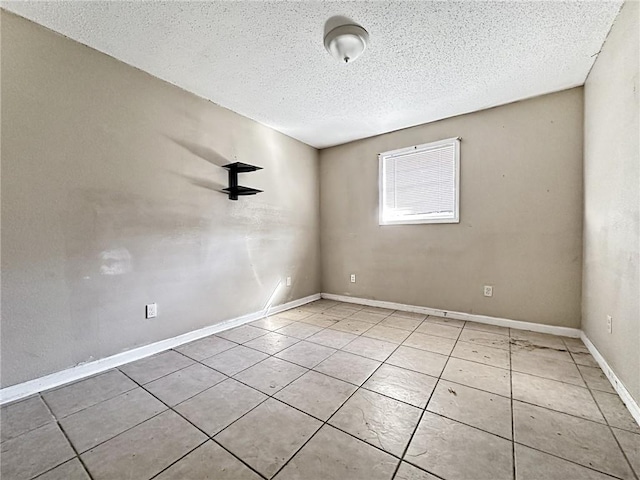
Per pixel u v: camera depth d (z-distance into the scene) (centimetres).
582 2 169
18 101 177
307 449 132
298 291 404
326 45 200
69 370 198
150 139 241
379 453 130
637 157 156
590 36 197
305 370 209
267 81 254
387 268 382
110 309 218
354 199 411
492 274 309
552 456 127
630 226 164
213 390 183
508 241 299
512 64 230
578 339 264
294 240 397
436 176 340
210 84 258
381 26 187
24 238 180
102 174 213
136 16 178
